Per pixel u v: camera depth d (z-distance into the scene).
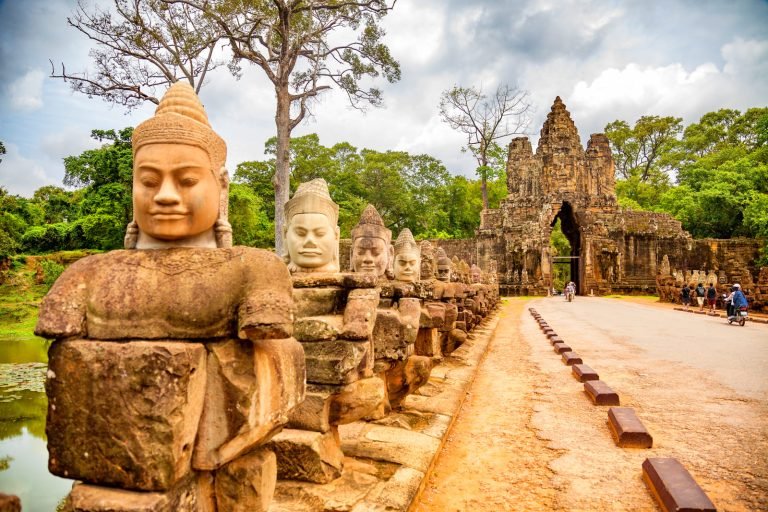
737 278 43.44
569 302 39.72
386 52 25.94
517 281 48.28
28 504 5.73
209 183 3.15
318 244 5.81
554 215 49.66
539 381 10.29
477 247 51.41
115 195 36.94
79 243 39.88
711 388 9.29
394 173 57.50
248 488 3.02
